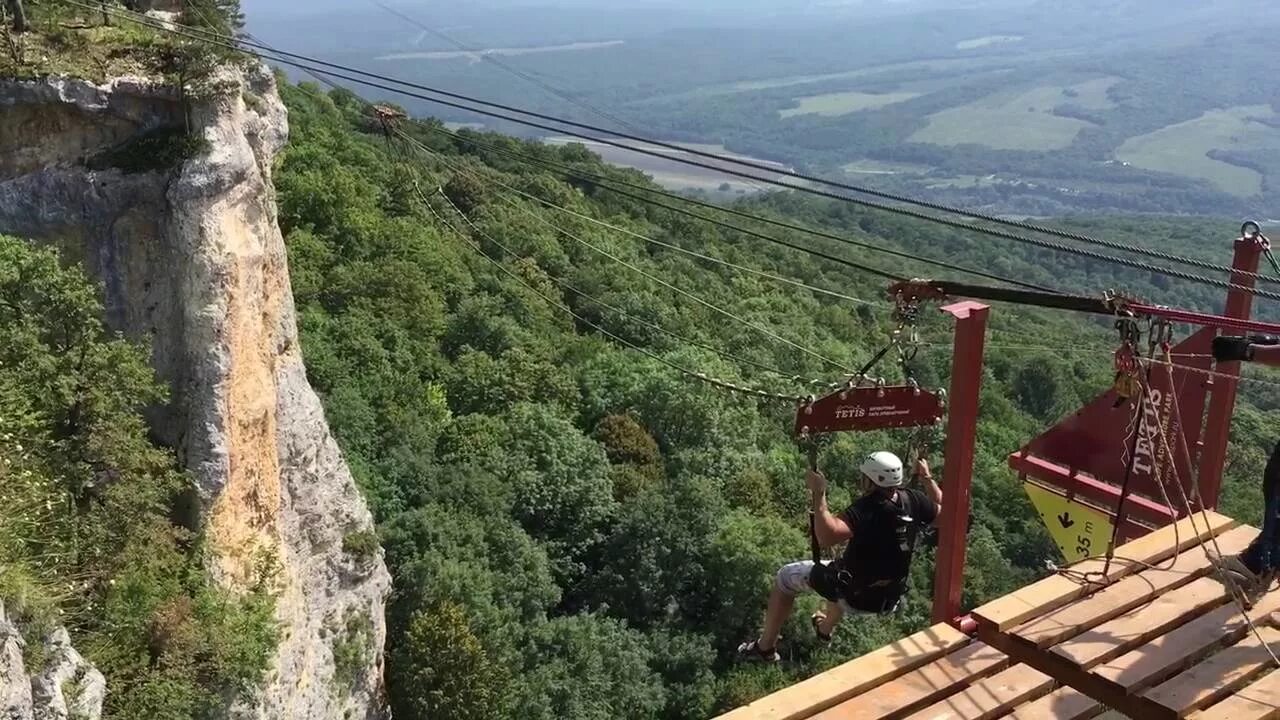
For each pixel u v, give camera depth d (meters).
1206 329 11.06
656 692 32.69
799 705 7.66
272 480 21.48
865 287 80.31
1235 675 7.78
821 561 9.29
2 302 15.74
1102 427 12.61
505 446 41.03
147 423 18.88
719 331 61.88
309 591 24.27
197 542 18.75
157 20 20.81
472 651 28.38
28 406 15.17
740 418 49.59
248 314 19.84
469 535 33.94
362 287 47.00
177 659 16.66
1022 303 8.38
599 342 54.66
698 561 38.44
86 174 17.88
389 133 30.34
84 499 16.94
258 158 21.03
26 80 17.27
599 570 39.06
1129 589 8.90
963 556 8.69
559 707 30.75
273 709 19.94
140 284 18.58
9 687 10.73
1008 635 8.27
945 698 7.93
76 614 15.55
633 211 87.12
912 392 9.12
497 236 64.31
